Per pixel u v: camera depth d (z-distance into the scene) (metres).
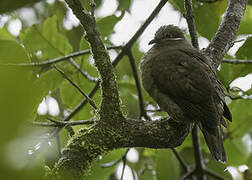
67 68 11.37
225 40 9.14
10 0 7.68
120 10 11.74
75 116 11.48
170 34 10.23
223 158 7.57
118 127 7.09
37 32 11.12
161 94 8.38
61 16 12.86
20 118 2.81
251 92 10.52
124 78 13.76
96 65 6.71
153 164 13.09
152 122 7.44
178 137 7.57
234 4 9.60
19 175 2.87
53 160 5.20
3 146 2.79
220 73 10.48
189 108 7.92
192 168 12.13
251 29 12.28
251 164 11.36
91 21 6.43
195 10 10.62
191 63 8.31
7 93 2.79
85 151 6.82
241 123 12.44
